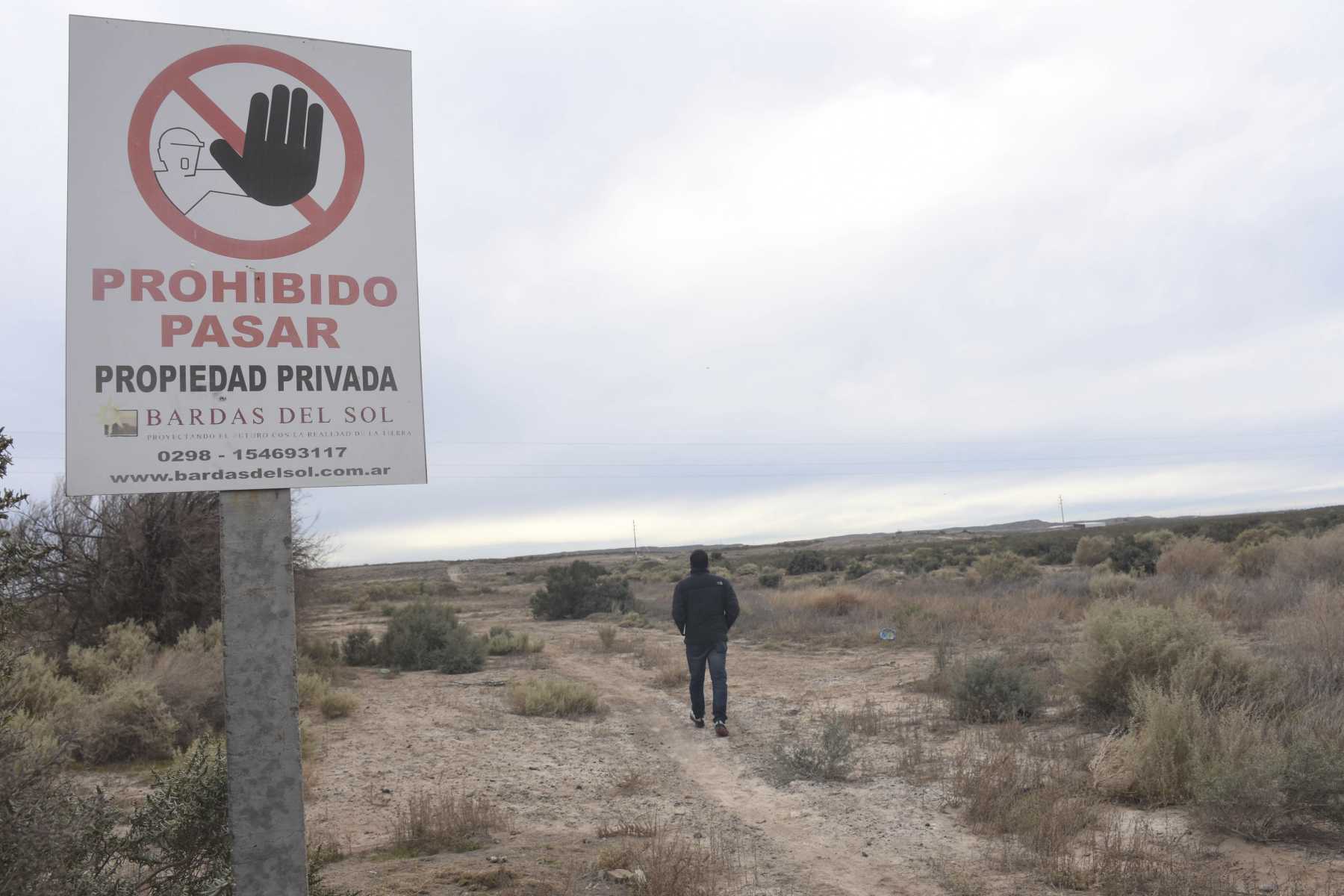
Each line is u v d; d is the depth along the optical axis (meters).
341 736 11.39
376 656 20.66
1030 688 10.03
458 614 39.97
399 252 4.04
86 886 4.09
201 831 4.43
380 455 3.93
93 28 3.71
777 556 99.31
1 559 4.59
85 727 9.39
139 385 3.64
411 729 11.87
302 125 3.95
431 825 6.90
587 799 8.19
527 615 38.16
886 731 9.98
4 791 4.02
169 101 3.78
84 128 3.66
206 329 3.74
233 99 3.87
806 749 8.82
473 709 13.54
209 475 3.68
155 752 9.85
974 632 17.58
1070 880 5.30
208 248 3.78
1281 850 5.52
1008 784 7.26
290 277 3.88
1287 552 21.83
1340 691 8.24
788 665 16.44
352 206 3.99
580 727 11.91
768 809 7.63
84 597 16.52
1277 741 6.46
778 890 5.58
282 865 3.49
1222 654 8.72
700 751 10.09
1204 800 5.99
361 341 3.95
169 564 16.72
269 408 3.79
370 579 97.88
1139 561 30.83
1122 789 6.88
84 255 3.62
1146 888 5.09
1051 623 17.36
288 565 3.69
